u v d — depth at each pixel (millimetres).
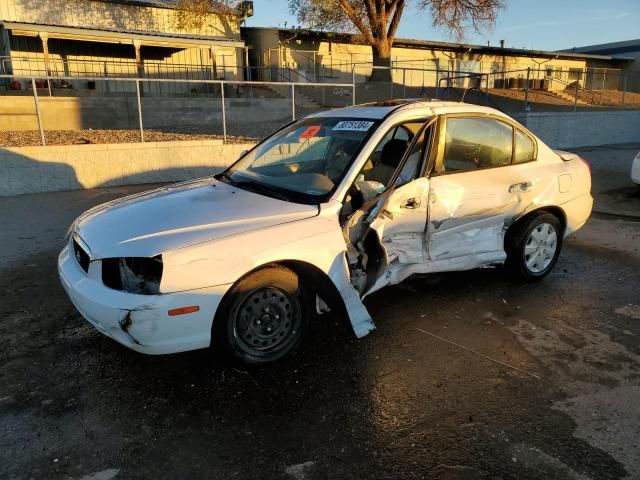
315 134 4199
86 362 3480
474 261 4395
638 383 3240
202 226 3164
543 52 32344
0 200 8836
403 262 3982
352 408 2992
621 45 39938
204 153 10984
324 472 2492
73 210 8086
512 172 4527
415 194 3891
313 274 3414
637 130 20391
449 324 4066
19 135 12961
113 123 16641
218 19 23547
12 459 2564
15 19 19594
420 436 2752
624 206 8453
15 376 3309
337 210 3514
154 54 22328
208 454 2613
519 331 3955
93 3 20984
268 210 3395
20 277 5082
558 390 3172
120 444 2682
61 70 20312
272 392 3146
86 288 3107
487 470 2500
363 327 3520
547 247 4895
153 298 2889
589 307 4387
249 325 3260
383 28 23562
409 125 4102
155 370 3385
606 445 2672
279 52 24969
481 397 3102
